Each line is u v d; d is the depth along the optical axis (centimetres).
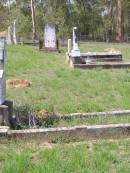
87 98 1363
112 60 2519
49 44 3241
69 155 762
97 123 971
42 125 938
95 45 4278
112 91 1506
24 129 883
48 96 1393
